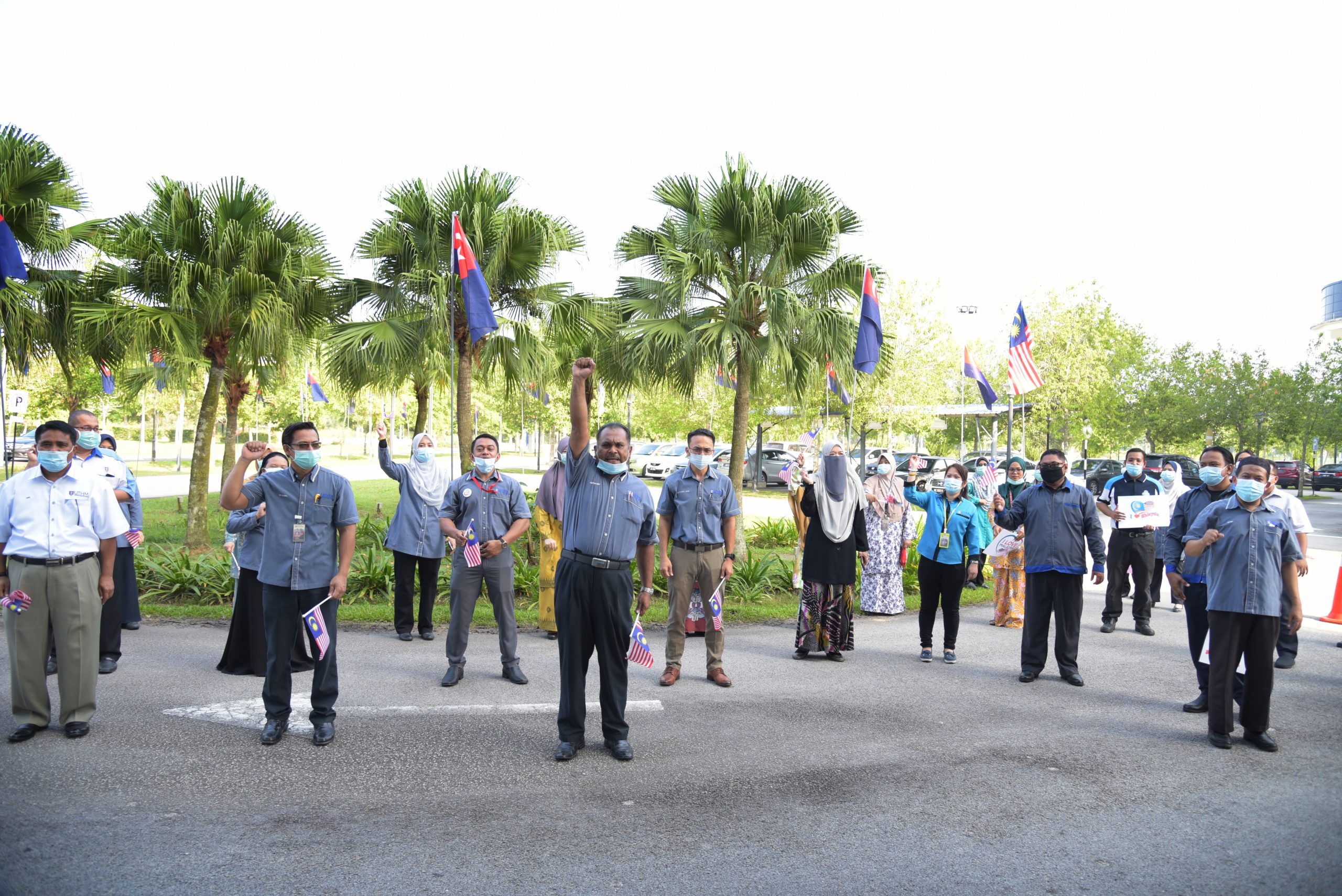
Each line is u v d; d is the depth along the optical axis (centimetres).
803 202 1386
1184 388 3991
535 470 4266
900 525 1040
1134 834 418
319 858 374
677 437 4050
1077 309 3675
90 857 369
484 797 447
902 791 467
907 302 3022
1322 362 3666
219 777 468
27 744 515
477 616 957
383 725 568
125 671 701
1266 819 438
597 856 382
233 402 2027
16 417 2153
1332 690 711
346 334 1342
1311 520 2539
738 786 471
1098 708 652
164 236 1354
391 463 862
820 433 2647
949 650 805
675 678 707
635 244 1445
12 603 515
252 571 688
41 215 1212
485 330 1171
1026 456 4394
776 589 1159
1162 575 1198
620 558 518
